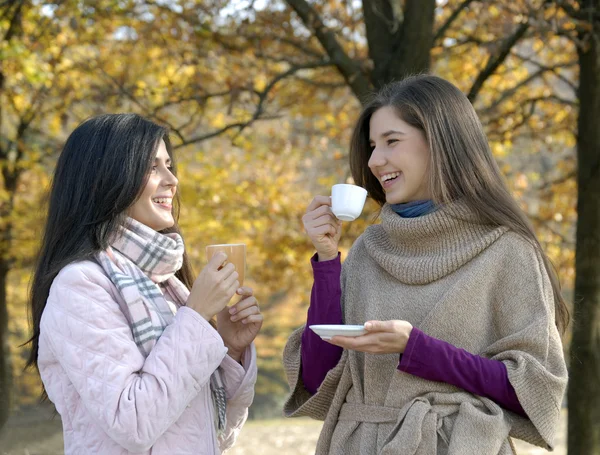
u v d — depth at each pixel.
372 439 2.08
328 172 9.20
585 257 5.04
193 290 2.08
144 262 2.13
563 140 8.03
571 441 5.04
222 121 7.98
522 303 2.04
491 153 2.20
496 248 2.09
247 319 2.29
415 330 1.96
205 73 6.25
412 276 2.13
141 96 6.25
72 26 6.17
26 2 6.34
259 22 6.13
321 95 7.90
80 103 7.14
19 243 8.11
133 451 1.90
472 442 1.94
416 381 2.05
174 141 5.98
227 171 8.76
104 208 2.07
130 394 1.88
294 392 2.35
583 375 4.99
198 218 8.21
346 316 2.28
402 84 2.24
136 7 6.46
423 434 1.97
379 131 2.21
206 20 6.11
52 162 8.70
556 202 7.86
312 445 9.16
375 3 5.31
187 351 1.95
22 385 12.27
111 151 2.09
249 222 8.37
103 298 1.97
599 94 5.02
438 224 2.10
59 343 1.93
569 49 7.04
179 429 2.02
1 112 8.20
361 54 7.31
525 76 7.34
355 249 2.38
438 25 6.53
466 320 2.05
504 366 1.97
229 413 2.35
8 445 6.66
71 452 1.99
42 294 2.07
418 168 2.17
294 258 8.27
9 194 8.31
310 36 6.45
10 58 6.91
